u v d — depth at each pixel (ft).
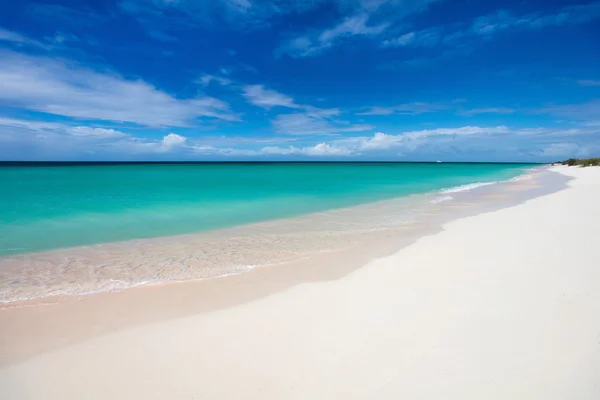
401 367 11.34
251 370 11.37
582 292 16.56
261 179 125.29
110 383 10.83
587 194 56.08
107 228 36.17
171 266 23.59
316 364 11.62
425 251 25.49
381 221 40.09
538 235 28.25
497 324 13.91
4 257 25.64
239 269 22.82
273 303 16.88
